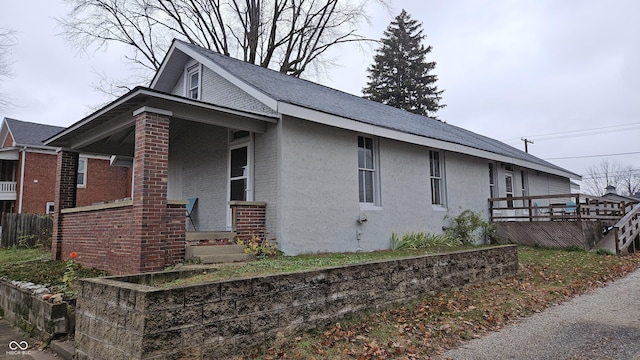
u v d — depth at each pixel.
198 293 3.39
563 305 5.76
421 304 5.44
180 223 6.88
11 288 6.07
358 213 9.66
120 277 4.39
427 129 12.66
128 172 22.83
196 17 23.22
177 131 11.38
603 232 12.92
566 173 19.58
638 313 5.21
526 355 3.86
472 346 4.16
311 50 25.44
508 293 6.22
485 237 13.45
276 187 8.20
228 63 10.56
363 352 3.83
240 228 7.99
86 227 8.35
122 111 7.48
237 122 8.04
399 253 9.17
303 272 4.26
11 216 15.05
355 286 4.78
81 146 9.67
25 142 20.30
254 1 24.05
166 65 11.62
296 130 8.52
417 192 11.48
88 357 3.71
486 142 16.98
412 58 41.41
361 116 9.75
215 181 10.15
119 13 20.95
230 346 3.55
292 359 3.64
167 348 3.15
